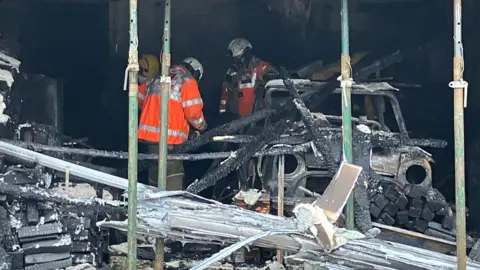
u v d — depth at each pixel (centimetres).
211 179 1162
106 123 1919
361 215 1091
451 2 1723
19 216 1077
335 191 926
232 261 1224
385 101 1363
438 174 1616
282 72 1341
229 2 1892
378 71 1472
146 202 989
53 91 1420
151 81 1327
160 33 1895
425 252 948
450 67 1728
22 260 1068
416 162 1196
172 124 1259
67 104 1900
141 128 1289
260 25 1886
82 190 1145
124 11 1897
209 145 1564
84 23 1883
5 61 1198
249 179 1235
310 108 1285
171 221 951
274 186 1189
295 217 977
